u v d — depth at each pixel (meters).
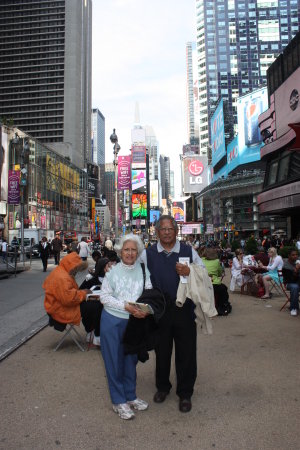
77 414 3.45
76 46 151.00
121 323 3.49
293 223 29.80
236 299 10.57
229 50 131.38
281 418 3.30
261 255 12.42
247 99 78.06
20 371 4.67
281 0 131.25
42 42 150.88
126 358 3.59
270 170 30.27
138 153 64.44
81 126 153.88
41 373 4.60
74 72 149.50
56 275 5.55
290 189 25.00
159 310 3.43
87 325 5.80
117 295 3.52
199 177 112.44
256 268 11.14
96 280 6.68
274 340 5.99
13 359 5.20
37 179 53.62
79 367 4.84
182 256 3.78
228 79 130.62
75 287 5.69
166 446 2.86
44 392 3.98
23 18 151.12
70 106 147.88
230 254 21.48
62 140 147.00
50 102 148.62
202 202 102.69
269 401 3.67
